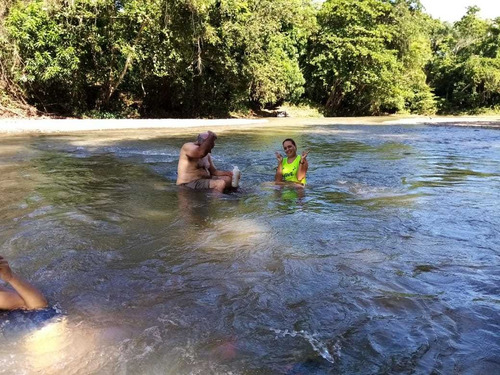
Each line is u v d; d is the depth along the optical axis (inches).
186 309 99.4
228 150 417.4
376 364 79.3
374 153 399.9
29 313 96.8
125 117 868.6
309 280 115.2
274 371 77.5
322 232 156.9
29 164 297.0
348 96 1483.8
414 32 1476.4
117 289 109.0
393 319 95.0
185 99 978.1
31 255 129.0
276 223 168.2
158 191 223.3
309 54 1406.3
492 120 1177.4
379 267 124.3
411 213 184.1
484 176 279.1
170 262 127.0
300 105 1418.6
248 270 121.8
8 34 694.5
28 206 183.9
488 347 84.6
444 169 306.8
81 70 756.6
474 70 1777.8
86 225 159.6
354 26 1339.8
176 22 794.2
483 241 147.6
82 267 121.6
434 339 87.2
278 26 1029.2
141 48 781.3
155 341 86.6
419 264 126.6
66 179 247.0
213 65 944.3
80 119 764.6
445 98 1911.9
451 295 106.7
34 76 703.1
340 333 89.6
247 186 243.8
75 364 79.2
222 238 149.0
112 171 278.4
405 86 1551.4
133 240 145.0
